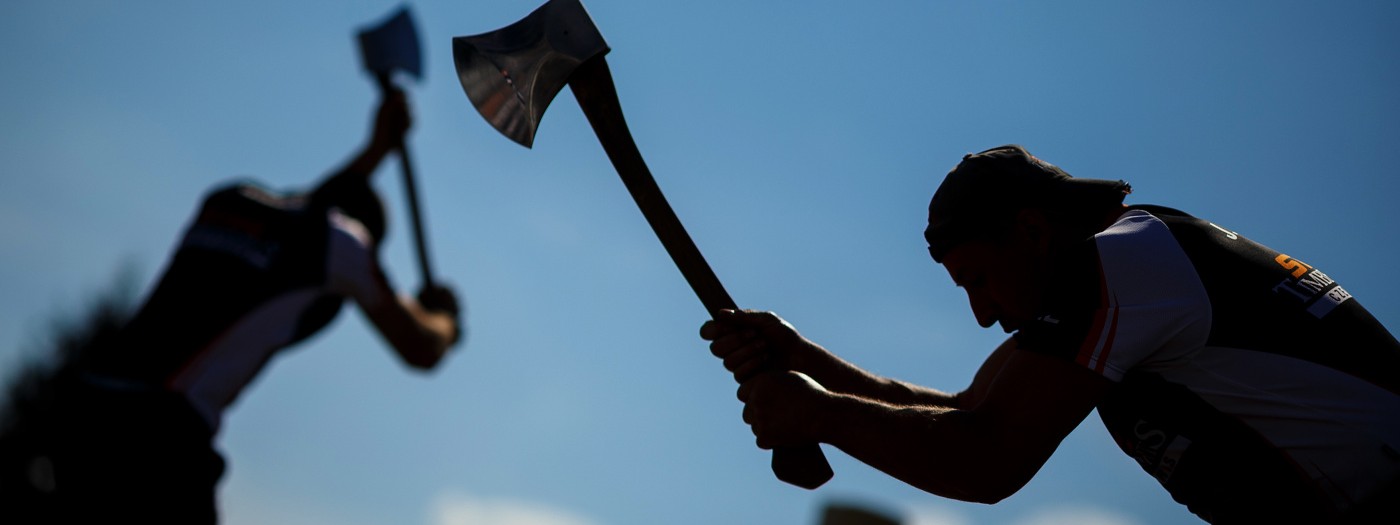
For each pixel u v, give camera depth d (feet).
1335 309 8.97
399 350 9.62
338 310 9.29
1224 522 9.00
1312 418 8.66
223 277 8.65
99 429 8.31
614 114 10.30
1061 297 9.11
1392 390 8.73
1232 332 8.83
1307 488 8.70
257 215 8.93
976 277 10.16
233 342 8.64
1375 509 8.54
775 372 10.14
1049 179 9.89
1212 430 8.89
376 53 9.41
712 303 10.76
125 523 8.24
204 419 8.55
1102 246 9.06
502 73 10.32
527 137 10.41
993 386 9.17
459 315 10.34
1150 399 9.08
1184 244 9.07
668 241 10.64
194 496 8.46
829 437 9.66
